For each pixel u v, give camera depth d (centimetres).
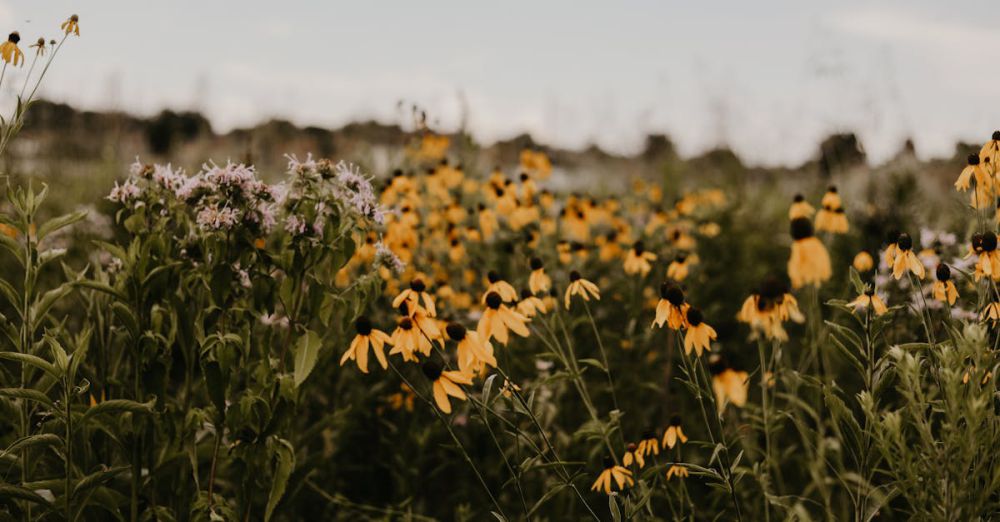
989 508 198
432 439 361
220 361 232
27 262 232
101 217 559
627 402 400
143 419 236
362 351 219
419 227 509
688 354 210
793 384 266
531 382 327
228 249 240
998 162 253
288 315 251
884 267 329
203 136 937
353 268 415
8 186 232
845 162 686
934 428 262
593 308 451
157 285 240
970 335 193
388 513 302
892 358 215
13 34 239
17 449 230
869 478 206
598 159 985
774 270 599
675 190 815
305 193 252
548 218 560
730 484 202
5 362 278
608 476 241
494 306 222
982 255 231
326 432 334
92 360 269
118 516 236
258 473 242
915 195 560
